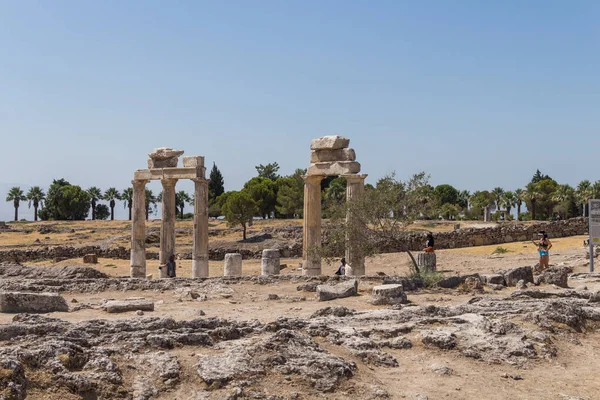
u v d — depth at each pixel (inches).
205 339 591.5
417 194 1386.6
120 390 490.6
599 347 735.7
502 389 573.9
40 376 476.7
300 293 1205.7
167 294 1249.4
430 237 1425.9
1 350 492.1
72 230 4101.9
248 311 968.3
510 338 691.4
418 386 563.5
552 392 575.2
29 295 967.0
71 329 592.7
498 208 5354.3
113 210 6441.9
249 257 2664.9
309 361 548.1
